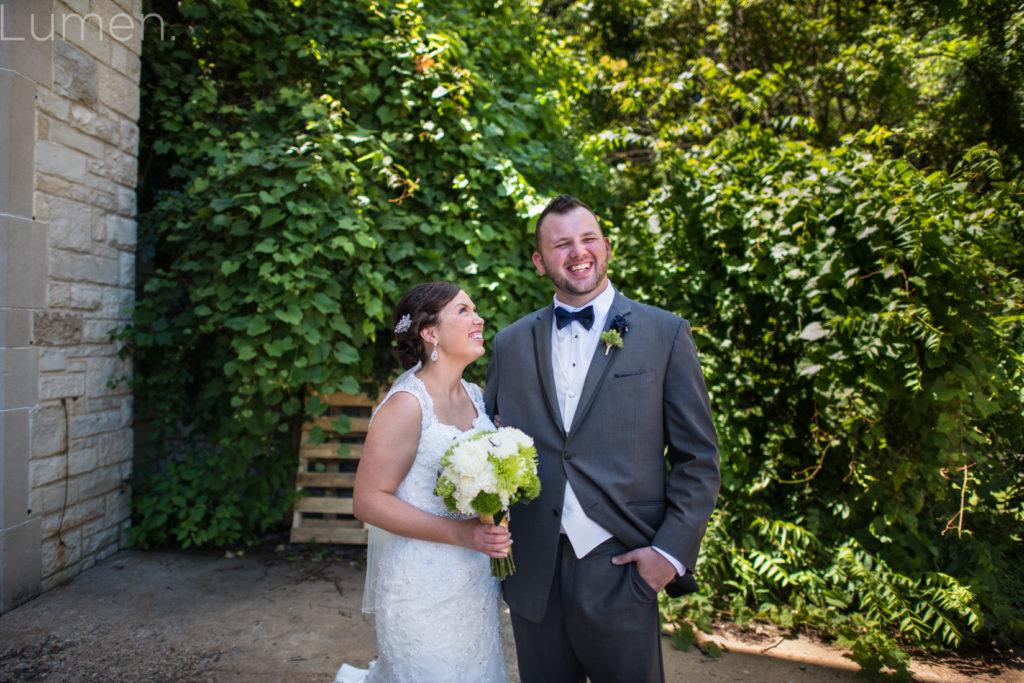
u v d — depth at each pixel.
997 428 3.20
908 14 5.46
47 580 3.22
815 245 3.09
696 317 3.60
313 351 3.54
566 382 1.86
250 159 3.55
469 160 4.00
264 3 4.25
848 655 2.74
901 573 3.02
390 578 1.79
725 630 2.97
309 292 3.50
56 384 3.28
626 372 1.77
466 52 4.07
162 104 4.23
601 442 1.75
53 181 3.25
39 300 3.15
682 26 7.63
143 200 4.38
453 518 1.81
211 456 4.01
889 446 3.07
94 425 3.58
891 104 5.52
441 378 1.93
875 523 3.09
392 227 3.73
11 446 2.98
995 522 3.22
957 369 2.83
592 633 1.66
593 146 5.13
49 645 2.68
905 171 3.11
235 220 3.59
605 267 1.90
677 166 3.74
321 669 2.56
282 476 3.99
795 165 3.51
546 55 5.46
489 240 3.94
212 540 3.96
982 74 4.04
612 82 7.21
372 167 3.84
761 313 3.46
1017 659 2.72
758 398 3.57
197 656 2.64
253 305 3.65
